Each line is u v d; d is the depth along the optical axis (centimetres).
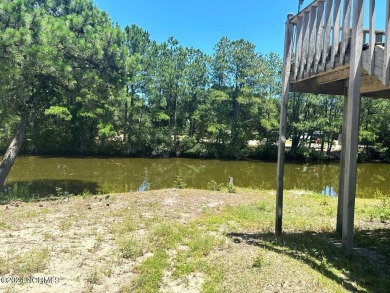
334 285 386
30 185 1491
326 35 501
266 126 2983
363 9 433
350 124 448
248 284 390
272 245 539
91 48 1238
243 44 3159
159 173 2122
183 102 3284
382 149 2914
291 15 610
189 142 3112
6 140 2666
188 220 725
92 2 1669
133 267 460
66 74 1162
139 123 3103
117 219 721
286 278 399
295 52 595
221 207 874
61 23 1198
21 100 1255
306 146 3222
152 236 586
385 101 2853
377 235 630
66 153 2956
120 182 1734
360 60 437
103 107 1511
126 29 2980
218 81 3278
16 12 1091
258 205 897
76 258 489
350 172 452
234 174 2188
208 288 389
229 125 3161
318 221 747
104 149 2994
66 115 2100
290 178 2091
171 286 407
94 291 395
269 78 3108
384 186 1838
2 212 774
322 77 589
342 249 482
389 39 379
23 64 1063
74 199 977
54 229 633
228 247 535
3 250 512
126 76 1392
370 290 381
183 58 3152
